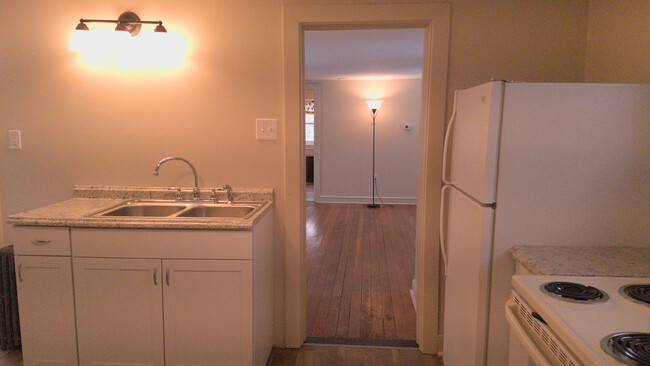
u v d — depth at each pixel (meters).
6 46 2.41
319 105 7.18
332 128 7.23
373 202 7.07
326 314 2.96
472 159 1.72
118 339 2.06
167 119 2.42
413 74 6.33
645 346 0.88
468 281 1.74
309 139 10.27
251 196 2.41
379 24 2.29
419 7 2.21
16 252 2.03
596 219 1.55
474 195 1.68
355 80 7.07
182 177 2.46
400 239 5.00
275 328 2.51
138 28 2.34
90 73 2.41
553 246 1.57
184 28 2.35
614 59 1.95
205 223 1.93
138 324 2.04
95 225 1.97
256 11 2.31
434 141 2.29
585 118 1.52
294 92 2.33
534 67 2.23
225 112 2.39
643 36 1.73
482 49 2.24
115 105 2.42
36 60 2.41
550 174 1.54
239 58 2.35
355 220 6.02
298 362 2.35
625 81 1.86
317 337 2.64
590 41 2.18
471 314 1.70
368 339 2.61
